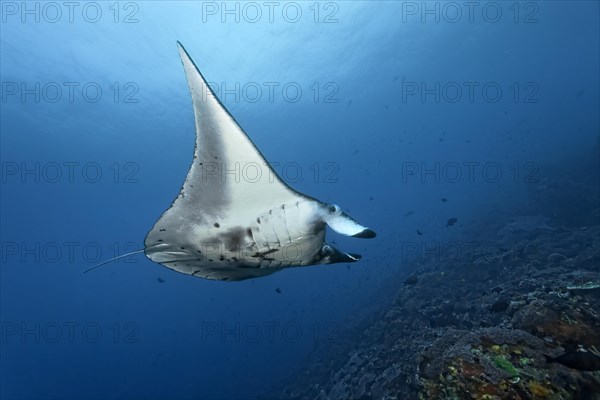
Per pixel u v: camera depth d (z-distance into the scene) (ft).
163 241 9.46
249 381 68.90
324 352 43.34
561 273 20.98
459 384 10.37
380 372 21.21
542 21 83.41
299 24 65.77
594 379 9.84
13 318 161.07
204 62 70.64
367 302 59.82
